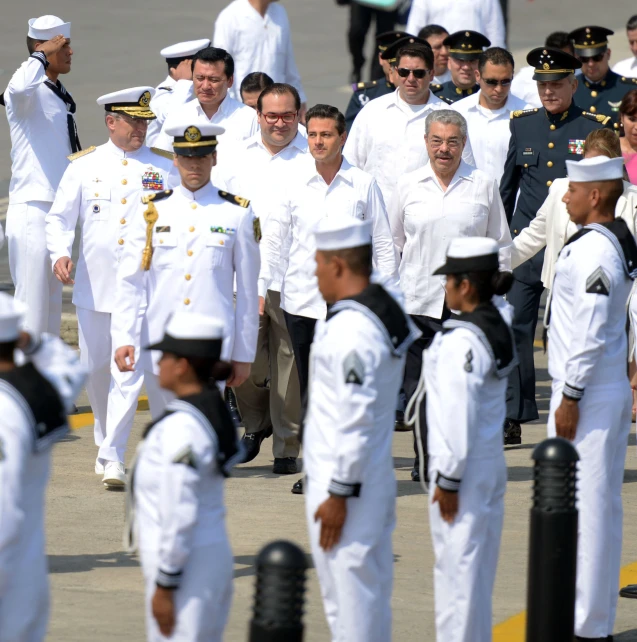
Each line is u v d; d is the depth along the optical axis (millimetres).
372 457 18984
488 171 41062
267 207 34688
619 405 22703
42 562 17750
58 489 32469
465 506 20156
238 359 29641
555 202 31188
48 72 39375
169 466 17281
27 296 39281
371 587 19219
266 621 15609
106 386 35031
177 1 117625
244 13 52125
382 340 18781
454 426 19641
